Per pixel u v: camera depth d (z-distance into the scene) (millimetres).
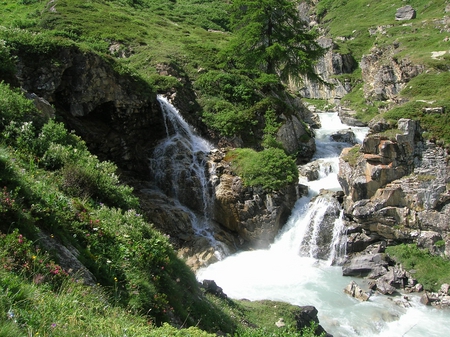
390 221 18094
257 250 20359
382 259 17438
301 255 19484
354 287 15758
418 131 18641
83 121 21500
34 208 8117
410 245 17719
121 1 49000
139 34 36250
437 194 17609
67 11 37594
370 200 18656
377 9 66250
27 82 19844
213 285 12672
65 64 20734
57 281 6832
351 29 60938
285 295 15633
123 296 8188
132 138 23344
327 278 17156
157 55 30906
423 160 18312
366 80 47531
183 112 26453
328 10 75125
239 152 23312
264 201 20781
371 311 14516
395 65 41344
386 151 18516
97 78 21594
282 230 20922
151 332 6723
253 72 32469
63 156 12547
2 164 8711
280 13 33031
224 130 26094
